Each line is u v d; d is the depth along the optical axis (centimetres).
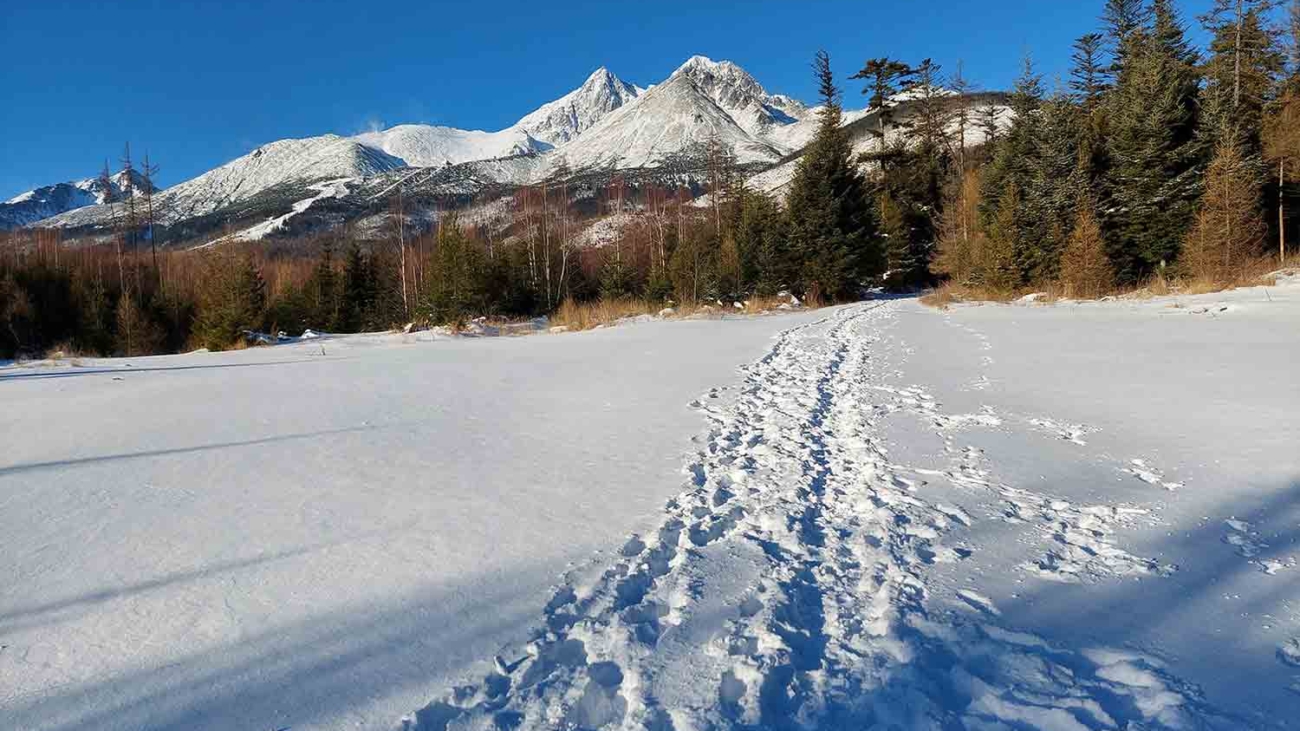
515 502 395
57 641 242
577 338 1564
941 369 860
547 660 231
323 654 232
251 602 271
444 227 3162
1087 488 400
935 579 286
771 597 268
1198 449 462
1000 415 595
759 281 2739
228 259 3556
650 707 200
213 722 196
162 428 614
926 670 221
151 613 262
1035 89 2786
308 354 1602
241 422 639
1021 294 2352
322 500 401
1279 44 2388
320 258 4853
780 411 641
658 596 273
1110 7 3331
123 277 3856
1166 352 875
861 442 517
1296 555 302
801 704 203
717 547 324
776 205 2962
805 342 1230
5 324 3141
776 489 412
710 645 235
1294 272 1750
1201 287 1773
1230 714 196
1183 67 2356
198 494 414
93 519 371
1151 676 213
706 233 3316
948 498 389
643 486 423
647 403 702
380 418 651
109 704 205
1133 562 300
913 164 3741
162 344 3334
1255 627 244
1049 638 239
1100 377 737
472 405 716
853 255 2627
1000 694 205
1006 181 2698
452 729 192
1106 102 2836
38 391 904
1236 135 2073
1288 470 409
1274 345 873
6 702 206
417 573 298
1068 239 2277
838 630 247
